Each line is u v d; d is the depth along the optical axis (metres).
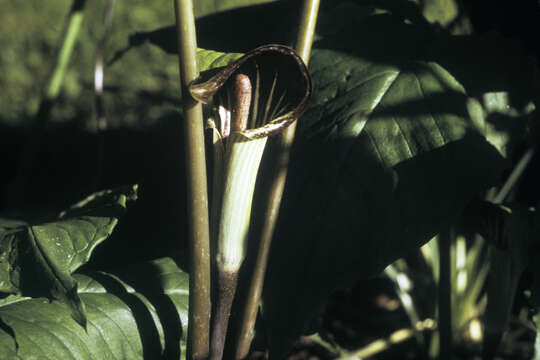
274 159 0.76
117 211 0.80
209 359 0.75
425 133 0.80
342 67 0.84
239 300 0.80
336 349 0.99
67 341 0.76
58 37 1.16
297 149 0.81
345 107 0.82
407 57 0.84
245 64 0.74
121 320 0.79
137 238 0.99
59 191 1.18
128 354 0.78
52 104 0.93
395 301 1.29
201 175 0.73
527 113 0.87
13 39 1.16
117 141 1.12
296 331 0.77
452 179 0.79
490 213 0.85
